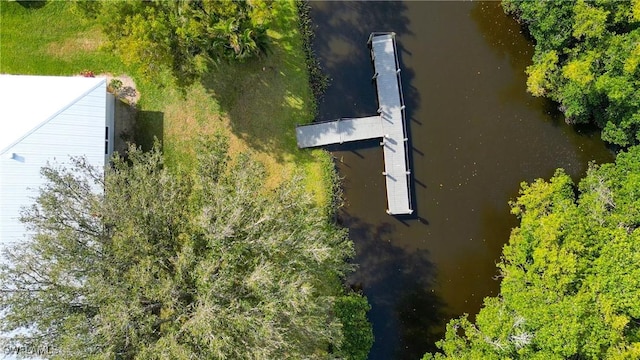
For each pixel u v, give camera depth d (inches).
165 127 1035.3
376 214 1085.8
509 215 1097.4
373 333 1065.5
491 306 895.1
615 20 926.4
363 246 1075.9
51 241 685.9
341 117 1096.8
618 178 952.3
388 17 1115.3
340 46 1104.8
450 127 1111.0
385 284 1077.1
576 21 929.5
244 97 1055.6
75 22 1036.5
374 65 1095.0
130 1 818.8
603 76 925.8
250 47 940.0
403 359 1068.5
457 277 1086.4
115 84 1023.0
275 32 1068.5
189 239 735.1
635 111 954.7
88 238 741.3
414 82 1109.1
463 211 1098.7
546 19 973.2
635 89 913.5
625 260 796.0
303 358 746.2
